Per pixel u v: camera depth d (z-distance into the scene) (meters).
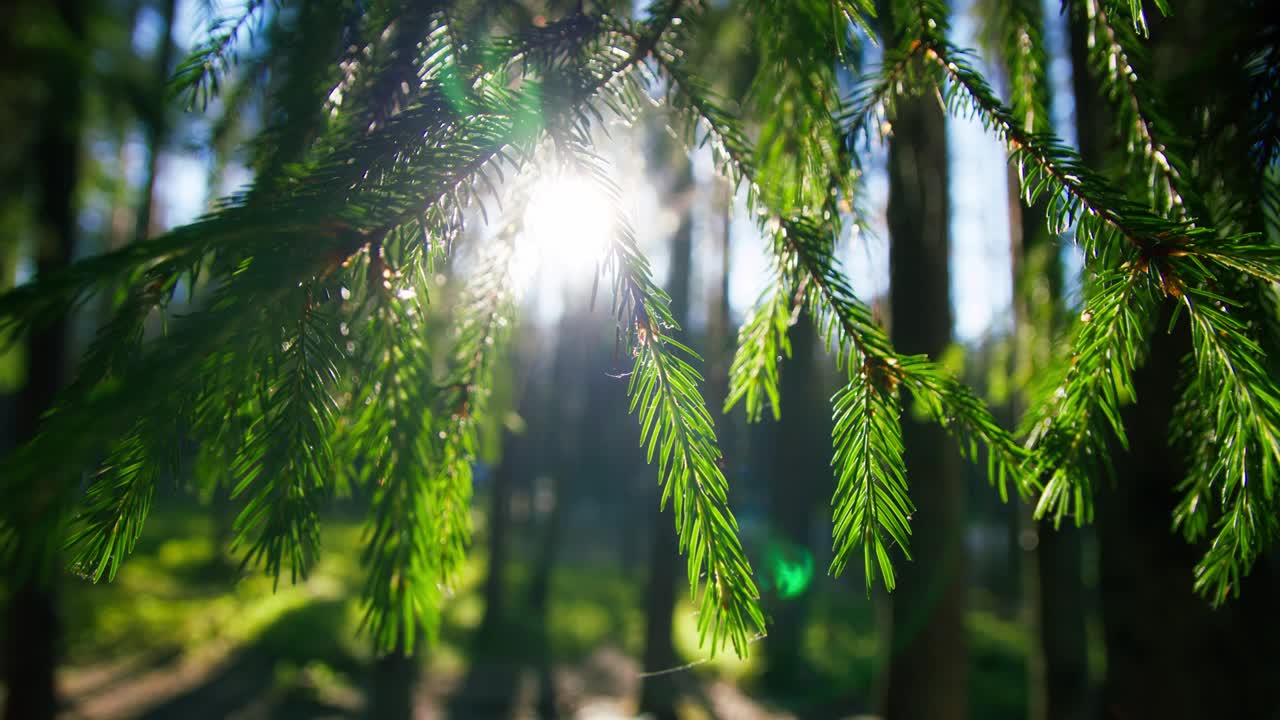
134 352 0.26
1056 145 0.31
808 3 0.31
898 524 0.32
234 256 0.26
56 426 0.22
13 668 1.96
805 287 0.33
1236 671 0.72
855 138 0.36
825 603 4.66
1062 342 0.44
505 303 0.41
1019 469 0.32
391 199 0.28
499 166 0.29
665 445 0.32
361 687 2.84
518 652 3.59
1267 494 0.28
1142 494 0.73
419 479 0.33
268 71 0.39
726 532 0.32
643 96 0.36
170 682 2.82
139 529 0.29
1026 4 0.41
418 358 0.34
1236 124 0.37
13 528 0.21
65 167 1.55
